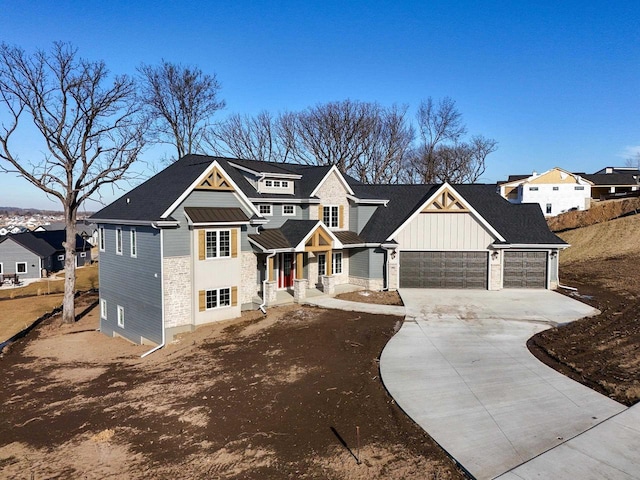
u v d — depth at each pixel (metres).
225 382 13.79
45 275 52.53
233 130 52.47
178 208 20.44
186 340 19.42
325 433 10.33
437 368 14.13
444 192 26.44
